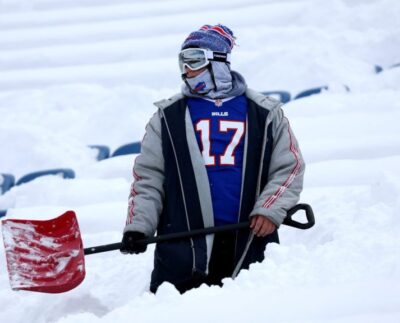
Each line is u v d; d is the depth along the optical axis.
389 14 27.70
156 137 11.07
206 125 10.91
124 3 35.38
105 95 25.33
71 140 22.34
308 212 10.95
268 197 10.72
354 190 14.93
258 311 8.95
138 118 22.83
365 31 27.42
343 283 9.53
